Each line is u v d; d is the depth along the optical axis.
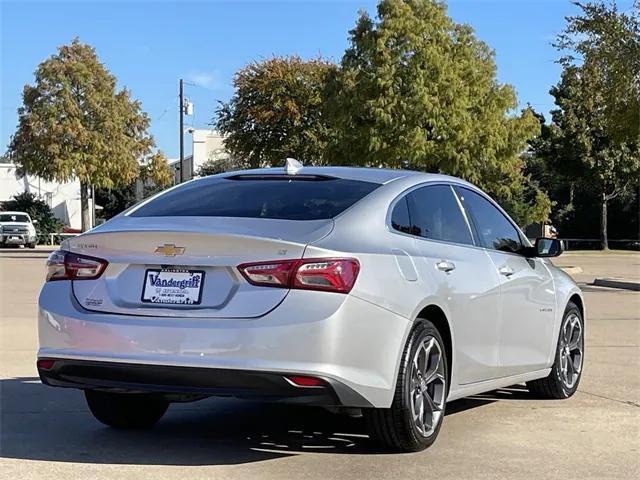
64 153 42.62
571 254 42.25
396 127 31.44
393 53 31.72
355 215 5.34
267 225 5.16
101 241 5.21
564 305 7.44
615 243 50.94
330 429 6.26
